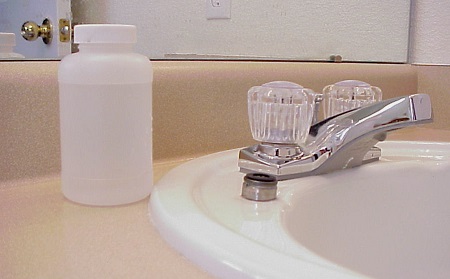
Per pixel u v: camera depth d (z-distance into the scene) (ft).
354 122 1.78
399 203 2.09
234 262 0.96
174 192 1.44
